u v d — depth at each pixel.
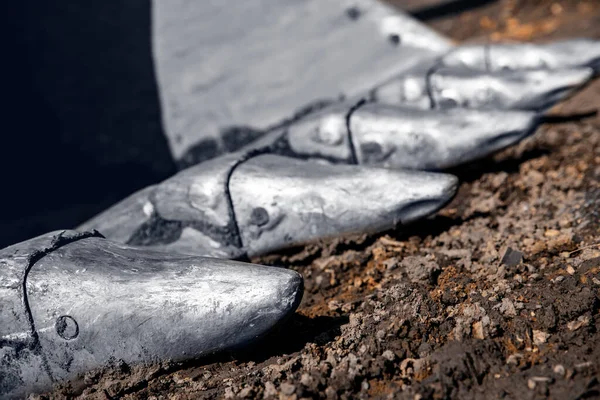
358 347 0.95
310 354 0.95
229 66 1.68
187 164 1.65
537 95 1.35
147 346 0.95
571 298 0.96
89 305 0.94
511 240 1.09
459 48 1.51
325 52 1.66
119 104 1.75
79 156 1.70
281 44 1.69
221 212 1.11
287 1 1.73
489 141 1.21
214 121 1.65
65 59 1.84
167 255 0.99
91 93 1.78
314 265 1.13
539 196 1.21
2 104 1.77
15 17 1.89
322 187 1.11
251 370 0.95
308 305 1.06
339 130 1.23
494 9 2.35
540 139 1.38
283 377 0.93
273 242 1.12
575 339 0.92
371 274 1.09
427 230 1.17
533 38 1.96
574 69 1.36
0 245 1.54
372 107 1.26
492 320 0.95
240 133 1.62
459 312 0.98
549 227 1.11
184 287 0.95
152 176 1.64
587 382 0.87
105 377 0.95
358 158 1.24
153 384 0.95
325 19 1.70
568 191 1.20
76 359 0.94
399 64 1.62
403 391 0.89
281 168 1.13
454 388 0.89
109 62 1.80
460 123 1.22
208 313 0.94
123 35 1.84
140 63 1.76
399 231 1.15
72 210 1.62
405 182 1.09
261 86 1.65
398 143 1.23
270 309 0.94
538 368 0.90
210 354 0.95
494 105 1.36
